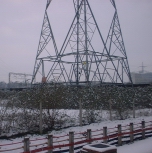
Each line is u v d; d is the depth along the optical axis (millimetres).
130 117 20141
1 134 13094
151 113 22266
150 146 11383
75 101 17875
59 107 15602
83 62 26328
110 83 27875
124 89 21391
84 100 17344
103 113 19344
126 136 12992
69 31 26094
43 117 14805
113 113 19516
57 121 15367
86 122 17078
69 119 16641
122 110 19672
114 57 28844
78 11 25312
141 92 23812
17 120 14211
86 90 18031
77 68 24375
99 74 27016
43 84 15992
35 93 14805
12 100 15680
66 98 16969
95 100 17906
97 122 17219
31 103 14727
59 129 14789
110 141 11828
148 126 15773
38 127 14570
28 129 14234
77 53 24766
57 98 15148
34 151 8516
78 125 15953
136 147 11250
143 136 13391
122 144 12023
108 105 19016
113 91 19688
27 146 8336
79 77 25734
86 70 25656
